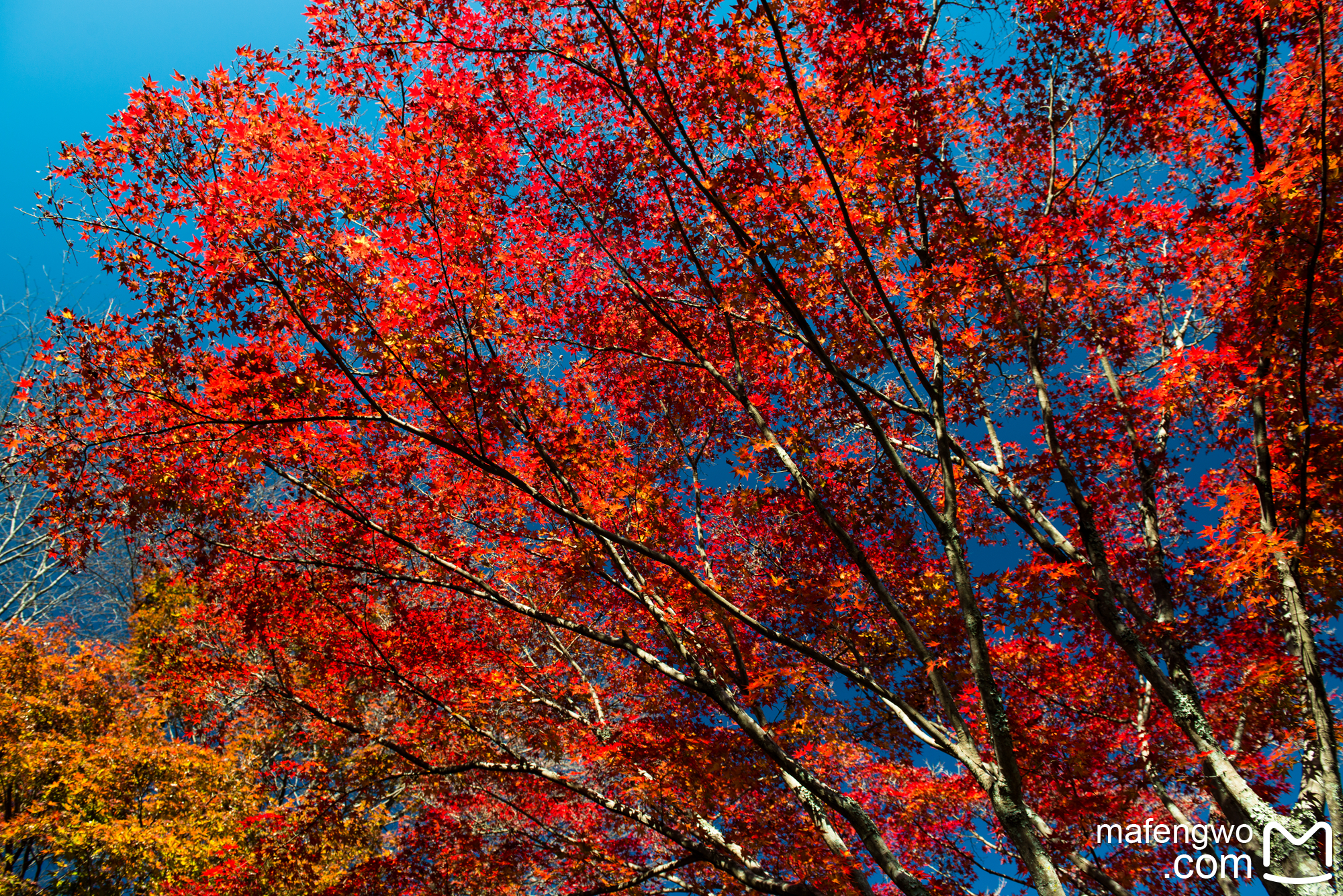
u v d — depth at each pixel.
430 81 7.59
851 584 9.83
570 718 10.98
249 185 6.93
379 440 8.52
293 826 9.23
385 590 9.25
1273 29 7.11
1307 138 6.96
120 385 7.14
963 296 7.48
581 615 11.38
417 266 7.35
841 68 7.21
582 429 9.16
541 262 9.09
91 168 6.65
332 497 8.38
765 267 6.97
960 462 8.77
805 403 10.16
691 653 8.14
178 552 8.05
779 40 6.27
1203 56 7.50
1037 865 5.39
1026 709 10.23
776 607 9.63
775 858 8.72
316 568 8.62
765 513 9.98
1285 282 6.85
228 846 10.39
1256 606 8.95
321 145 7.31
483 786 10.52
